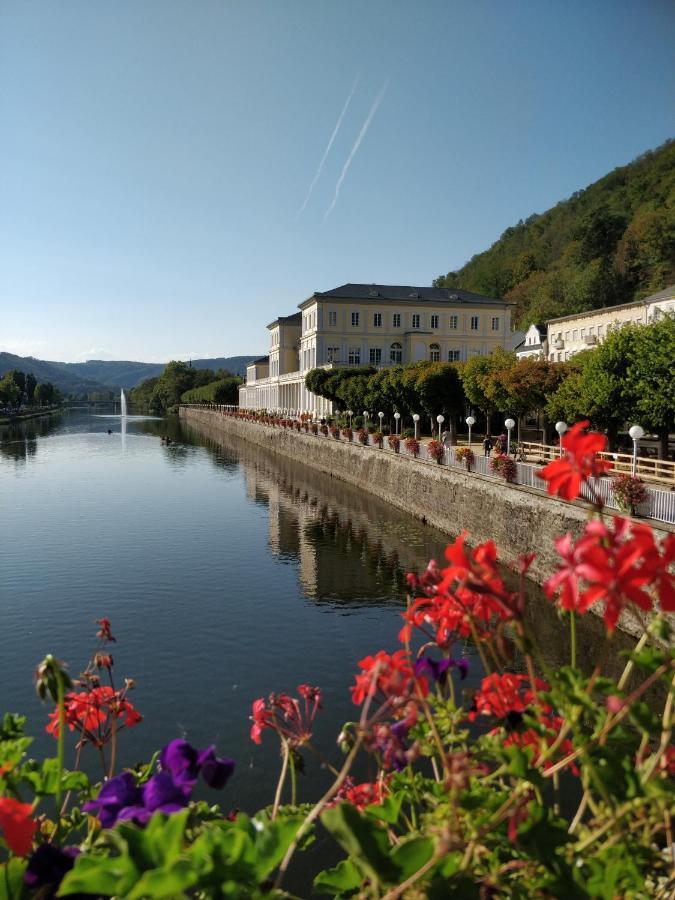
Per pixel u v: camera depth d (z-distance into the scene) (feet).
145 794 7.32
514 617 7.21
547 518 61.11
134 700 40.91
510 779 8.66
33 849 7.79
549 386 95.50
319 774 32.14
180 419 506.48
